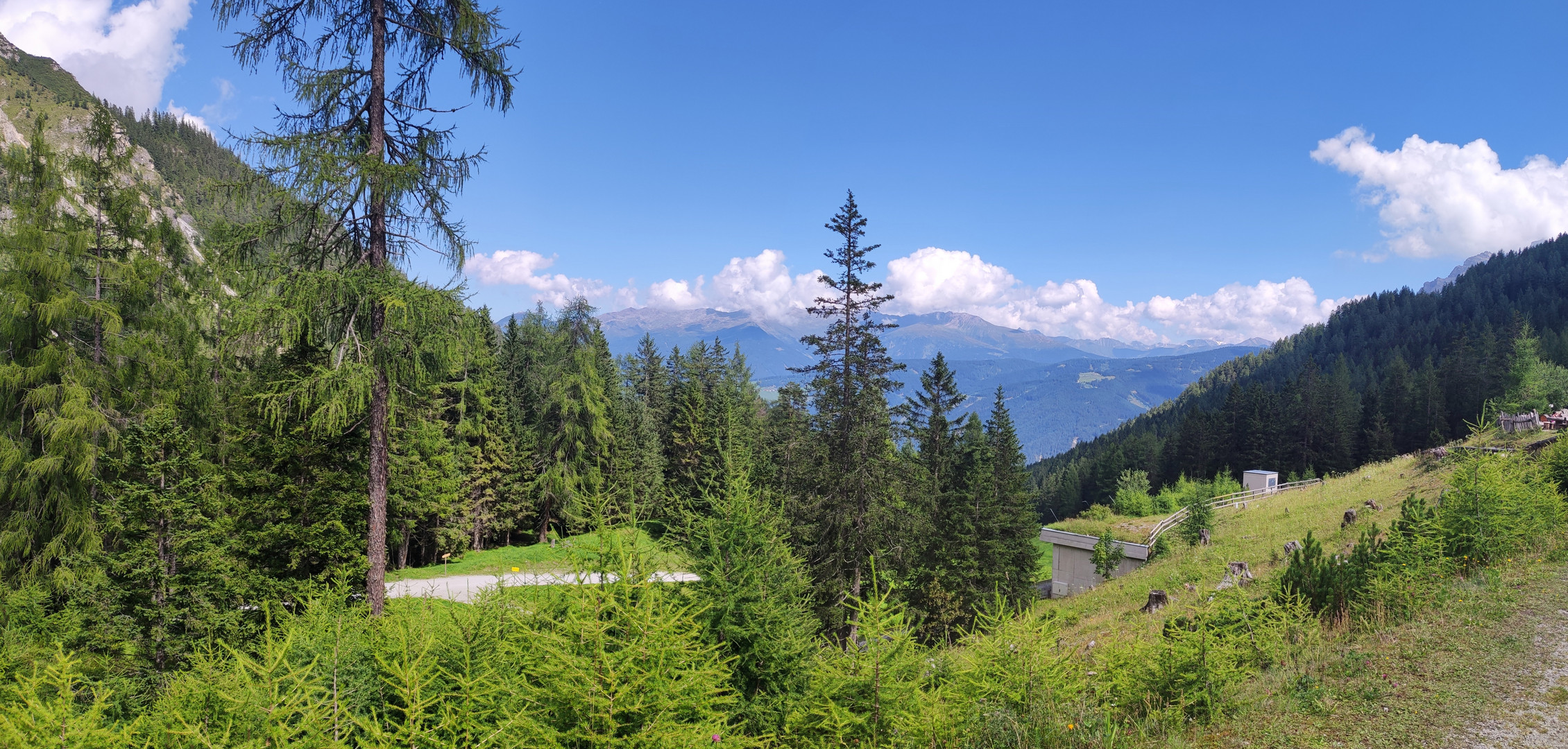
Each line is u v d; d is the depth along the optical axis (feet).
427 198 41.11
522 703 16.76
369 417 43.09
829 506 73.41
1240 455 268.00
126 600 42.16
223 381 70.28
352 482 58.29
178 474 44.55
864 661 22.24
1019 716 24.26
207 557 44.21
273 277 36.83
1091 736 23.18
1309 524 78.54
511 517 128.77
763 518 31.89
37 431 54.85
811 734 23.38
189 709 17.24
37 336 55.36
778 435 145.59
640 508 22.43
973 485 111.65
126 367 61.21
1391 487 85.15
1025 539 122.21
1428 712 22.52
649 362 199.21
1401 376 263.49
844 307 73.36
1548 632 28.84
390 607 31.94
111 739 14.84
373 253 40.29
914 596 102.32
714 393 193.88
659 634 16.61
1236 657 28.78
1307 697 24.43
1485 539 40.55
